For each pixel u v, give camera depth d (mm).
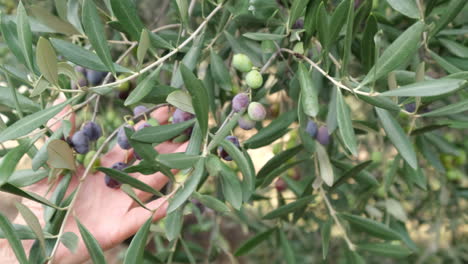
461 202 835
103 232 459
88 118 609
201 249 849
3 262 447
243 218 807
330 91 574
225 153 399
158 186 480
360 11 367
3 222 321
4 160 326
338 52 474
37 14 393
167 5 680
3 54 790
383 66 322
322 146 485
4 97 395
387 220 582
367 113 783
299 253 1013
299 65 372
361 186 607
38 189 470
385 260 1001
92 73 457
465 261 945
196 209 624
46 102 473
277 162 451
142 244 356
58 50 359
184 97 359
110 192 477
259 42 454
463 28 485
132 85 524
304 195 516
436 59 423
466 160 731
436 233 800
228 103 629
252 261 1165
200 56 446
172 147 465
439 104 620
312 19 377
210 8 494
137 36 373
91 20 344
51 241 373
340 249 990
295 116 441
